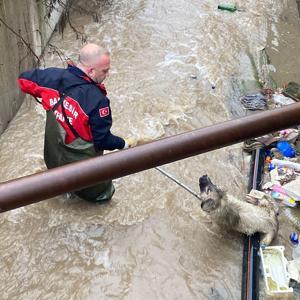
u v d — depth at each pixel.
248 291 3.59
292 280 3.74
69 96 3.61
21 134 5.12
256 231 3.99
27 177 1.18
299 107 1.43
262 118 1.41
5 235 3.98
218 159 5.02
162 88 6.12
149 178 4.64
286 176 4.78
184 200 4.43
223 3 8.42
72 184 1.21
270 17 8.52
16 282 3.64
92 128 3.68
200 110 5.83
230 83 6.46
